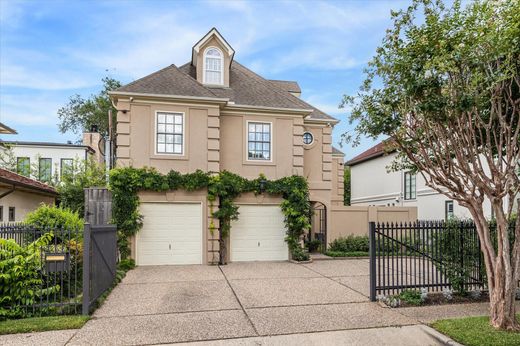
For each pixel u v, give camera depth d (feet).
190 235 42.42
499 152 19.51
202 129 43.24
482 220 20.18
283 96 49.67
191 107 43.06
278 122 47.01
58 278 24.94
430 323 20.30
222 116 45.57
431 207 59.47
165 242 41.78
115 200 40.04
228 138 45.50
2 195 41.47
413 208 54.24
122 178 40.14
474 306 23.80
